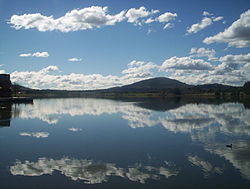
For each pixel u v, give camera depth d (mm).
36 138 31797
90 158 22141
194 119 52031
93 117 59281
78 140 30500
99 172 18281
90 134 34812
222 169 18875
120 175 17656
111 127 41656
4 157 22438
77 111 79250
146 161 21172
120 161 21219
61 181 16500
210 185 15812
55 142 29219
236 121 48438
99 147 26500
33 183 16094
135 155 23203
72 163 20578
